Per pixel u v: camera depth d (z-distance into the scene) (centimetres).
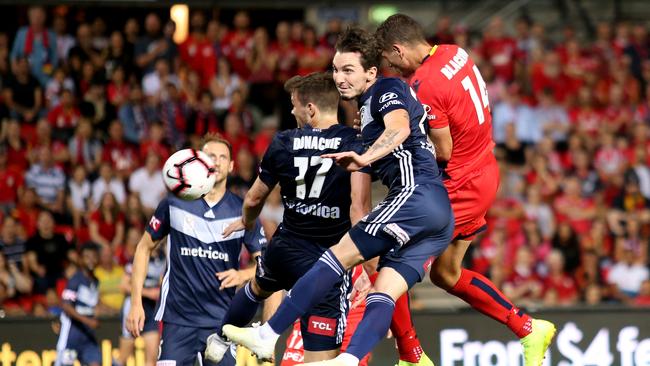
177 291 2297
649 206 4516
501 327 3008
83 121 4378
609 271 4197
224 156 2316
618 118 5022
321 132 1919
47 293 3712
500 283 4003
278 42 5078
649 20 6012
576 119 4978
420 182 1745
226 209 2317
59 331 2964
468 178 1986
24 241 3794
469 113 1958
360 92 1808
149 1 5050
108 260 3691
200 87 4803
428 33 5700
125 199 4216
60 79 4606
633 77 5284
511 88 4959
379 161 1791
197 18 5012
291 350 2394
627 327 3050
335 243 1945
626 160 4716
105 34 5109
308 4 5312
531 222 4200
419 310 2997
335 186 1908
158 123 4456
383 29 1986
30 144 4375
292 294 1711
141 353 2955
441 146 1950
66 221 3984
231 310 1989
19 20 4928
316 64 4947
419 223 1722
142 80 4744
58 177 4191
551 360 3020
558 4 6041
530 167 4591
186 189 2022
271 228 2912
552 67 5175
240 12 5250
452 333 2989
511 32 6006
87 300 3017
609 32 5459
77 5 4953
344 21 5706
